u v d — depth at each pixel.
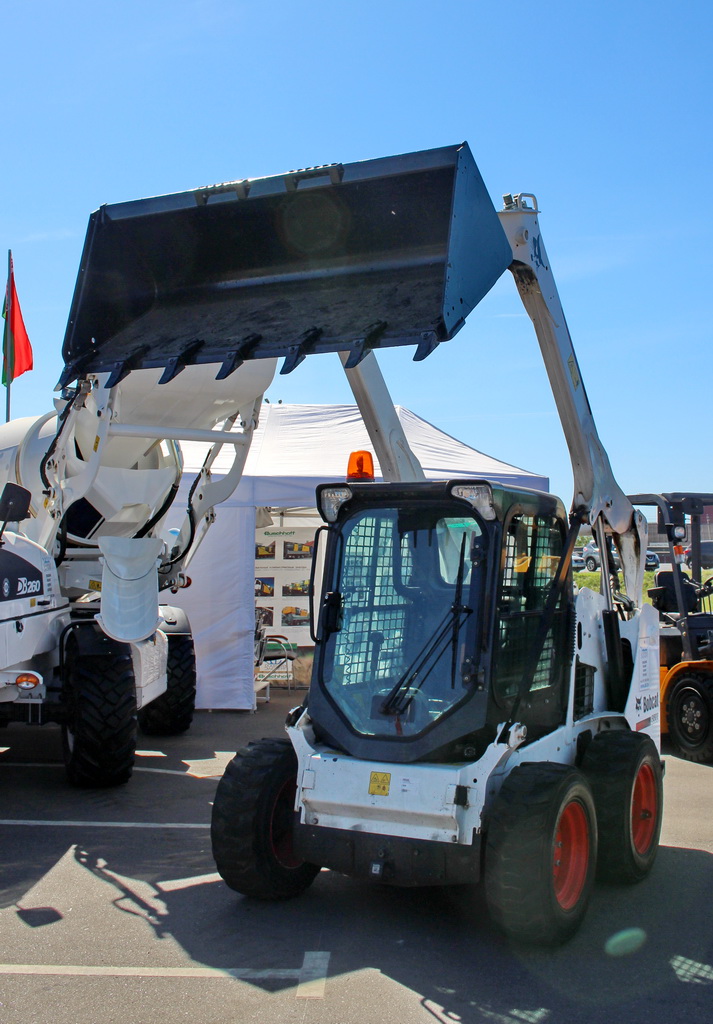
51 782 7.73
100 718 7.26
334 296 4.69
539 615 4.99
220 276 5.12
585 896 4.47
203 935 4.48
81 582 8.36
